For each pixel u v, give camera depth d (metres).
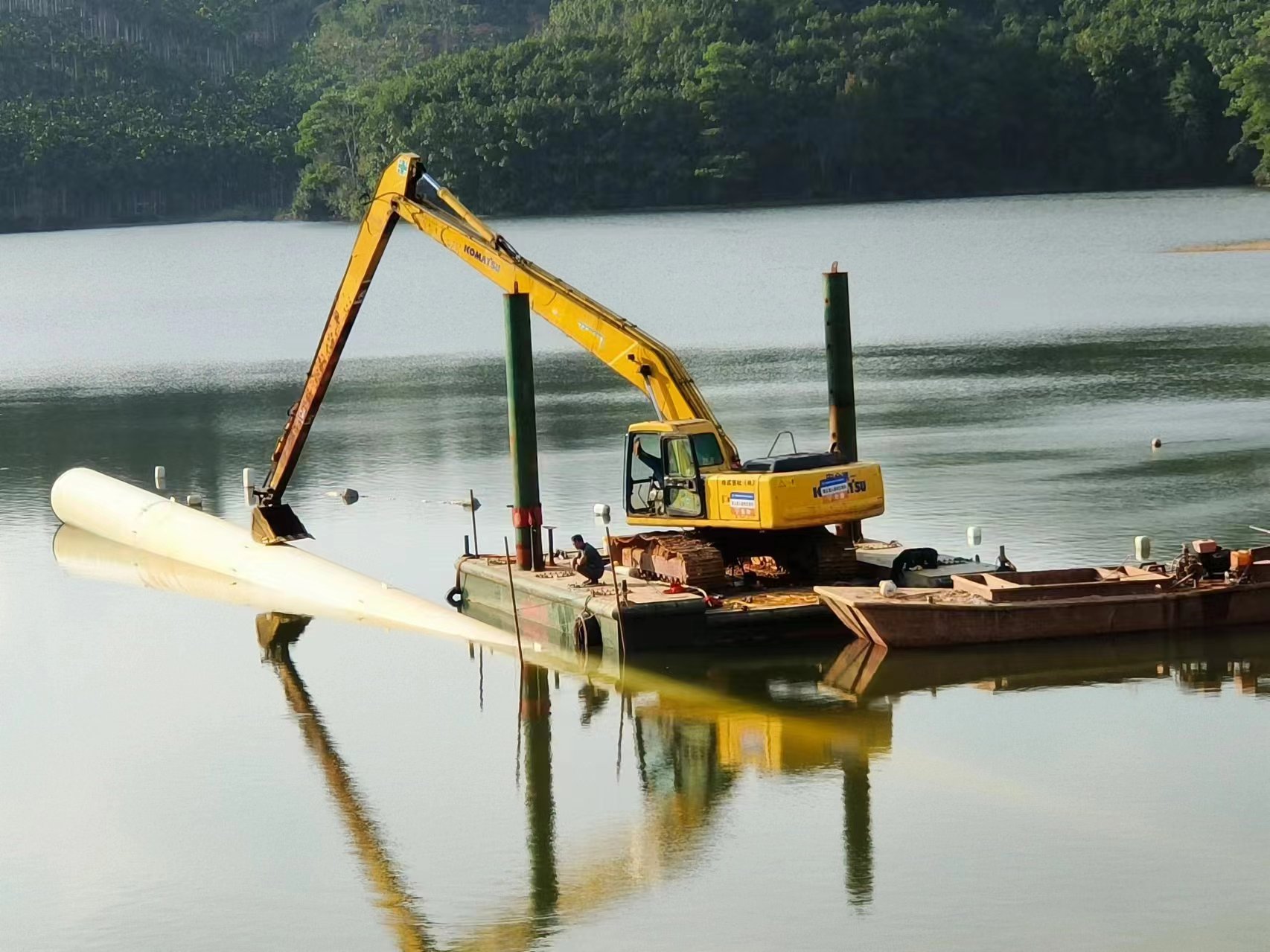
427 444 69.69
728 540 41.97
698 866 27.92
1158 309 116.12
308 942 25.86
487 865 28.39
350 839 29.72
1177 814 28.91
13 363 110.81
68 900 27.61
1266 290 128.38
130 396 90.38
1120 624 37.94
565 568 43.44
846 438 45.03
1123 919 25.27
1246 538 47.44
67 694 38.69
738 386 83.56
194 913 26.97
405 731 35.28
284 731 35.62
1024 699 34.94
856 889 26.73
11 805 31.80
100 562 52.66
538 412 78.19
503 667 39.66
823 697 35.72
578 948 25.27
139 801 31.83
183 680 39.66
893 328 111.94
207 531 52.44
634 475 42.38
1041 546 47.16
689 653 38.62
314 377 48.84
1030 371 85.75
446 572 48.56
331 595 46.28
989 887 26.52
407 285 171.12
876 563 41.59
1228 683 35.38
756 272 165.25
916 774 31.27
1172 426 67.12
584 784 31.80
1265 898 25.77
